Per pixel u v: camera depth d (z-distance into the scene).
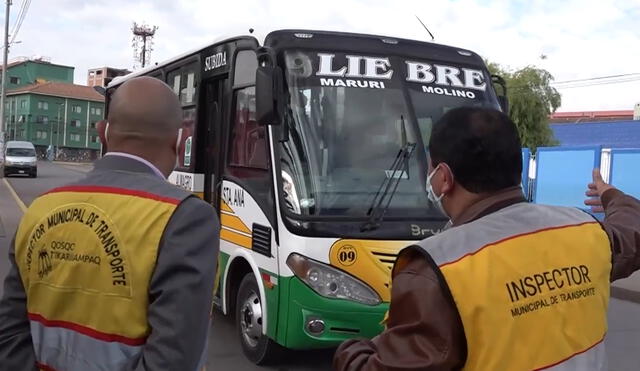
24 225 1.95
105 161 1.96
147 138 1.96
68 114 97.94
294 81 5.09
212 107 6.72
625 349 6.65
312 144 4.98
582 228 1.89
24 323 1.97
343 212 4.84
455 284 1.61
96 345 1.79
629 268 2.09
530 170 20.02
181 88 7.48
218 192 6.31
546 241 1.77
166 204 1.82
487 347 1.58
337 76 5.24
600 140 42.56
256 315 5.47
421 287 1.65
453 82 5.68
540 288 1.69
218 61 6.43
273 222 5.00
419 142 5.26
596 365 1.76
